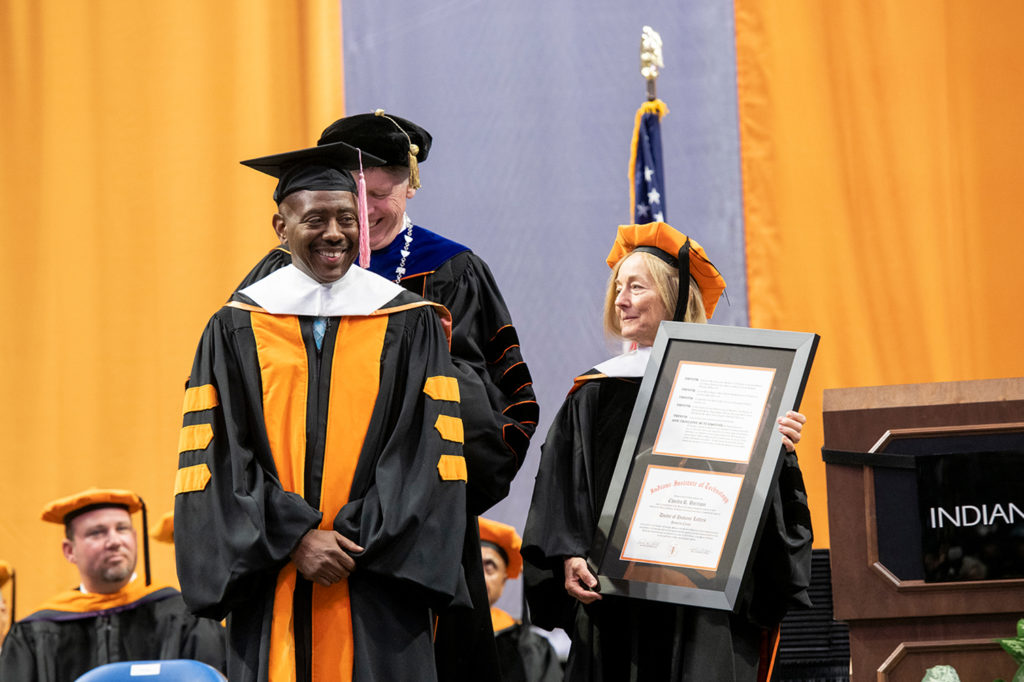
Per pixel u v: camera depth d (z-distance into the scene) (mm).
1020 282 22016
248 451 10156
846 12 22812
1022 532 11562
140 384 22156
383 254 13297
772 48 22812
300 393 10320
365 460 10203
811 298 22203
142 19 23078
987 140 22391
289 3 23203
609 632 11977
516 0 23328
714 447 11648
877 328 22078
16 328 22250
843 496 11891
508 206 22891
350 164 10938
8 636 19062
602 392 12500
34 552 21641
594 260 22703
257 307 10633
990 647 11586
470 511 11773
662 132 22828
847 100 22625
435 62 23328
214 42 23047
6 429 21938
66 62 22969
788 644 13930
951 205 22281
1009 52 22516
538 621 12484
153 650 19094
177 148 22781
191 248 22516
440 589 9930
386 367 10492
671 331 12195
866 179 22438
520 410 12875
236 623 10125
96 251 22484
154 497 21812
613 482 11789
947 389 11859
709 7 23047
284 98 23000
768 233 22406
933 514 11672
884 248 22250
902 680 11648
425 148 13875
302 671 9852
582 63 23203
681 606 11562
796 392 11633
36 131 22797
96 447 21938
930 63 22594
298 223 10625
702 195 22609
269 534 9758
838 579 11781
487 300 13383
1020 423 11672
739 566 11172
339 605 9945
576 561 11703
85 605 19328
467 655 12242
